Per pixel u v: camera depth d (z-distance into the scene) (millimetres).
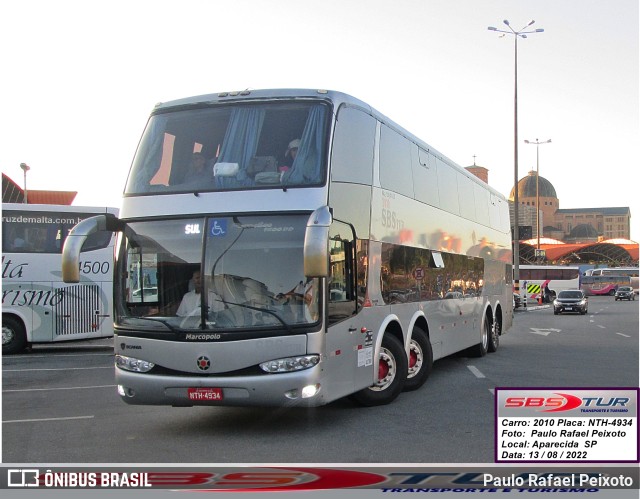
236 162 8586
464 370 14477
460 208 14992
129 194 8820
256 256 8164
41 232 19031
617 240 120000
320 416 9617
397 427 8867
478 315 16438
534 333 26234
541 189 187625
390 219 10586
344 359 8758
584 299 44812
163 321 8234
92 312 19109
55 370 15469
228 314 8062
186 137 8938
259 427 8969
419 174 12250
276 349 7922
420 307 11930
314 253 7461
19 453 7719
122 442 8211
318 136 8578
